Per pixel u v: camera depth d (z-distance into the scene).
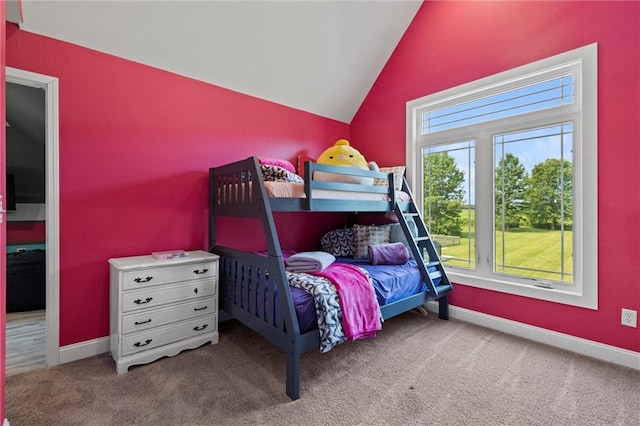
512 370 2.03
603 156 2.16
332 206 2.34
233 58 2.75
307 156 3.61
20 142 3.76
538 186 2.57
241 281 2.34
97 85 2.24
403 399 1.72
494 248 2.82
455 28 2.98
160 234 2.55
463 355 2.24
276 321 1.92
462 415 1.59
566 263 2.42
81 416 1.57
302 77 3.23
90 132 2.21
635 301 2.05
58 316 2.11
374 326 2.07
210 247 2.79
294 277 2.08
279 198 2.09
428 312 3.18
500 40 2.67
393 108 3.54
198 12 2.35
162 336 2.16
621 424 1.53
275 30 2.72
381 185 3.07
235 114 3.00
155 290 2.13
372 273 2.50
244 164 2.23
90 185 2.22
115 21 2.16
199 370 2.02
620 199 2.10
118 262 2.12
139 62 2.43
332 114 3.84
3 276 1.25
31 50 2.00
